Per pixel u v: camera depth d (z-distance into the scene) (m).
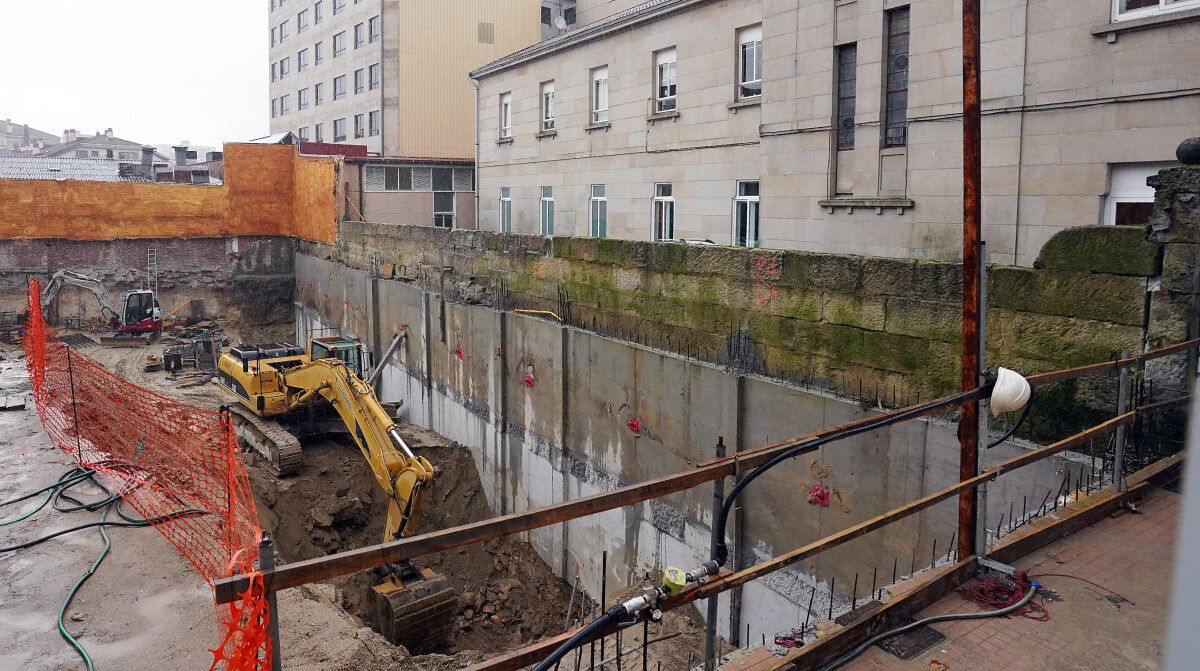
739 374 13.08
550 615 17.05
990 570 5.36
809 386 12.84
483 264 22.84
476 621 16.16
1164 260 8.42
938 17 13.18
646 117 21.38
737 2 18.09
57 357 16.89
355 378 17.52
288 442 19.20
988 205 12.75
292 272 40.19
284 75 57.69
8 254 34.16
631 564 15.69
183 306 37.38
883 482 10.91
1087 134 11.48
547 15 48.34
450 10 43.44
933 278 10.91
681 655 10.40
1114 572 5.46
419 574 14.03
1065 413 9.45
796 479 12.19
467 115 44.44
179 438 12.09
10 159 49.06
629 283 16.94
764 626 12.79
